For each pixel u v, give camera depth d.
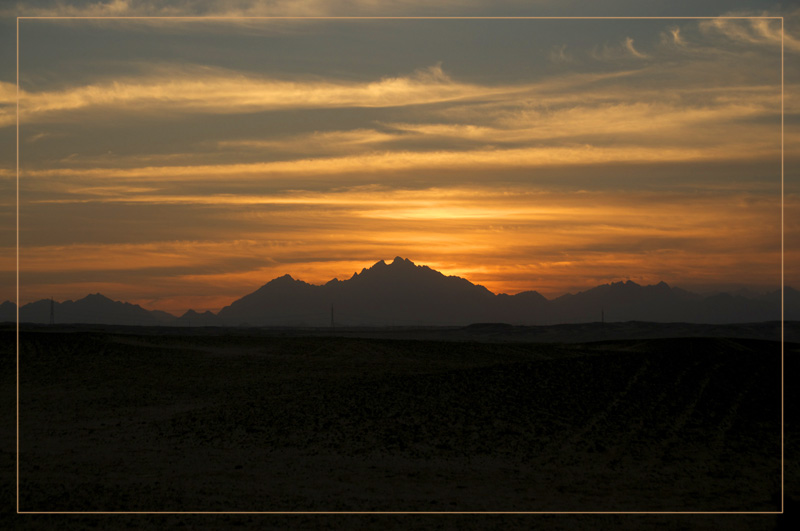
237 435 38.16
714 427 37.62
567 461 32.91
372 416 40.66
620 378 46.34
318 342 96.25
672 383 45.00
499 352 93.75
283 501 26.41
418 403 42.81
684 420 38.81
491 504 26.41
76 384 59.22
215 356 79.94
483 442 35.88
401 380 48.78
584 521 24.34
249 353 84.62
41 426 42.00
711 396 42.41
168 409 47.44
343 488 28.52
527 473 31.05
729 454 33.53
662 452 34.06
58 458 33.41
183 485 28.52
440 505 26.16
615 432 37.19
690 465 32.09
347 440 36.53
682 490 28.48
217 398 51.25
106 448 35.75
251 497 26.89
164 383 59.47
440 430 37.88
